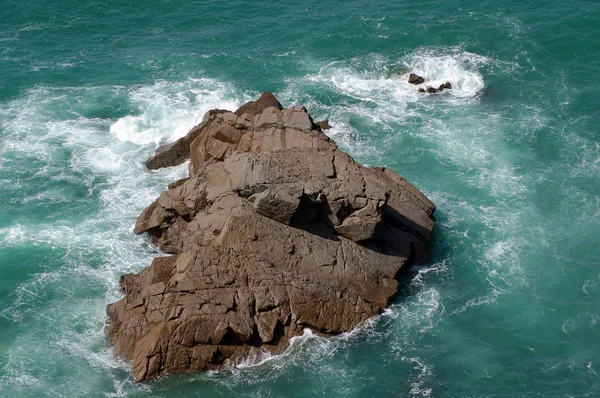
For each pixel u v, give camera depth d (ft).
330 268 175.11
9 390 157.17
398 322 174.60
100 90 261.03
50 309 177.68
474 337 172.14
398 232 190.39
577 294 183.62
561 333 173.06
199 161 213.05
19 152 230.68
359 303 173.58
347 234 179.52
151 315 164.14
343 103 256.11
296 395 157.48
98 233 200.44
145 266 189.88
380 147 234.38
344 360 165.07
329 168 181.57
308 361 164.25
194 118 244.83
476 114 249.75
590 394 157.28
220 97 257.34
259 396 156.87
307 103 255.50
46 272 187.93
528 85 263.49
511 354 167.94
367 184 180.86
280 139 198.18
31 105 252.62
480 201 213.46
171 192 193.36
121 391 157.17
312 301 169.89
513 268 191.01
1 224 203.00
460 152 232.53
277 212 175.11
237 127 208.64
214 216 181.27
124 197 213.87
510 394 157.99
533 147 234.38
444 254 194.90
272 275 170.71
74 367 162.71
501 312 178.70
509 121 245.86
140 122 243.40
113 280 185.78
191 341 160.25
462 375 162.71
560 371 163.32
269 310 166.91
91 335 170.81
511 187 218.38
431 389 159.43
